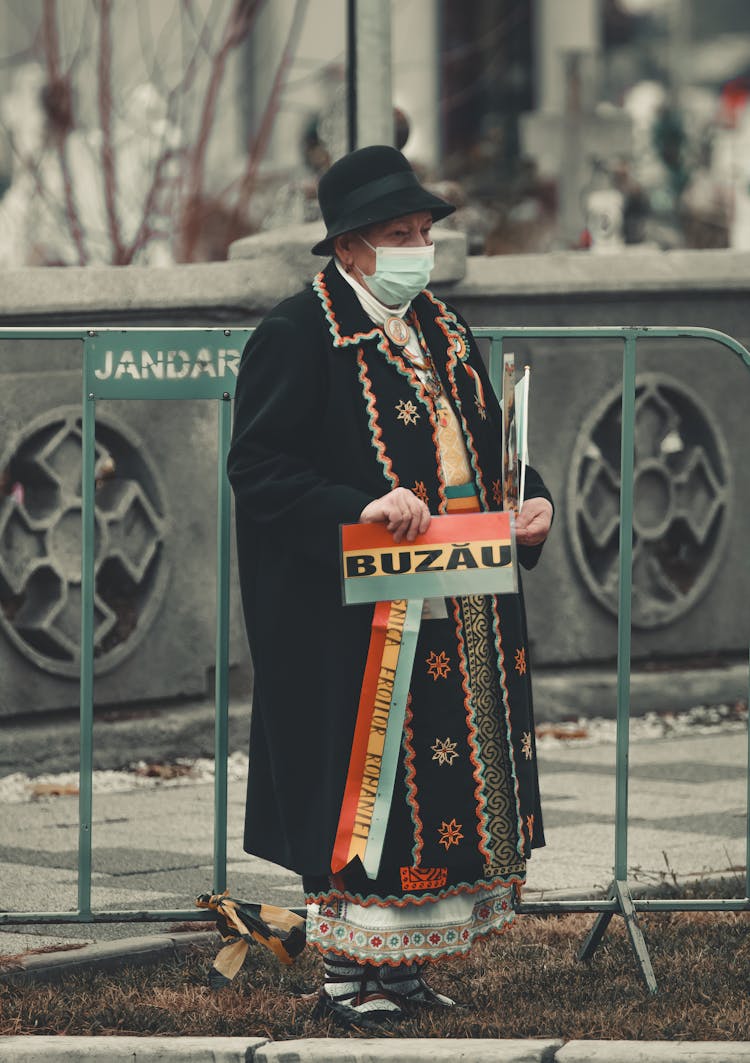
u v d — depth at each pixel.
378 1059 11.43
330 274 12.24
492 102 61.47
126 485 21.72
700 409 25.45
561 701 24.39
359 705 11.80
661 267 25.05
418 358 12.23
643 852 17.28
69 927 14.73
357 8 20.66
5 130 31.83
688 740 23.52
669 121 45.84
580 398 24.72
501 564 11.69
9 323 20.98
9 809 19.53
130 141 31.02
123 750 21.44
